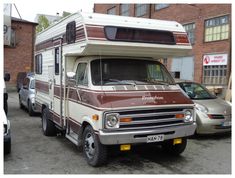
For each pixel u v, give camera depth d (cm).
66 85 677
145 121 539
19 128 928
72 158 624
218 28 1761
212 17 1792
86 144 580
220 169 569
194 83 931
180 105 574
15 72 2495
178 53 645
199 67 1894
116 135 512
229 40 1677
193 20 1938
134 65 641
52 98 775
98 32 555
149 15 2312
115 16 586
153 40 604
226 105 823
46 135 821
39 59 934
